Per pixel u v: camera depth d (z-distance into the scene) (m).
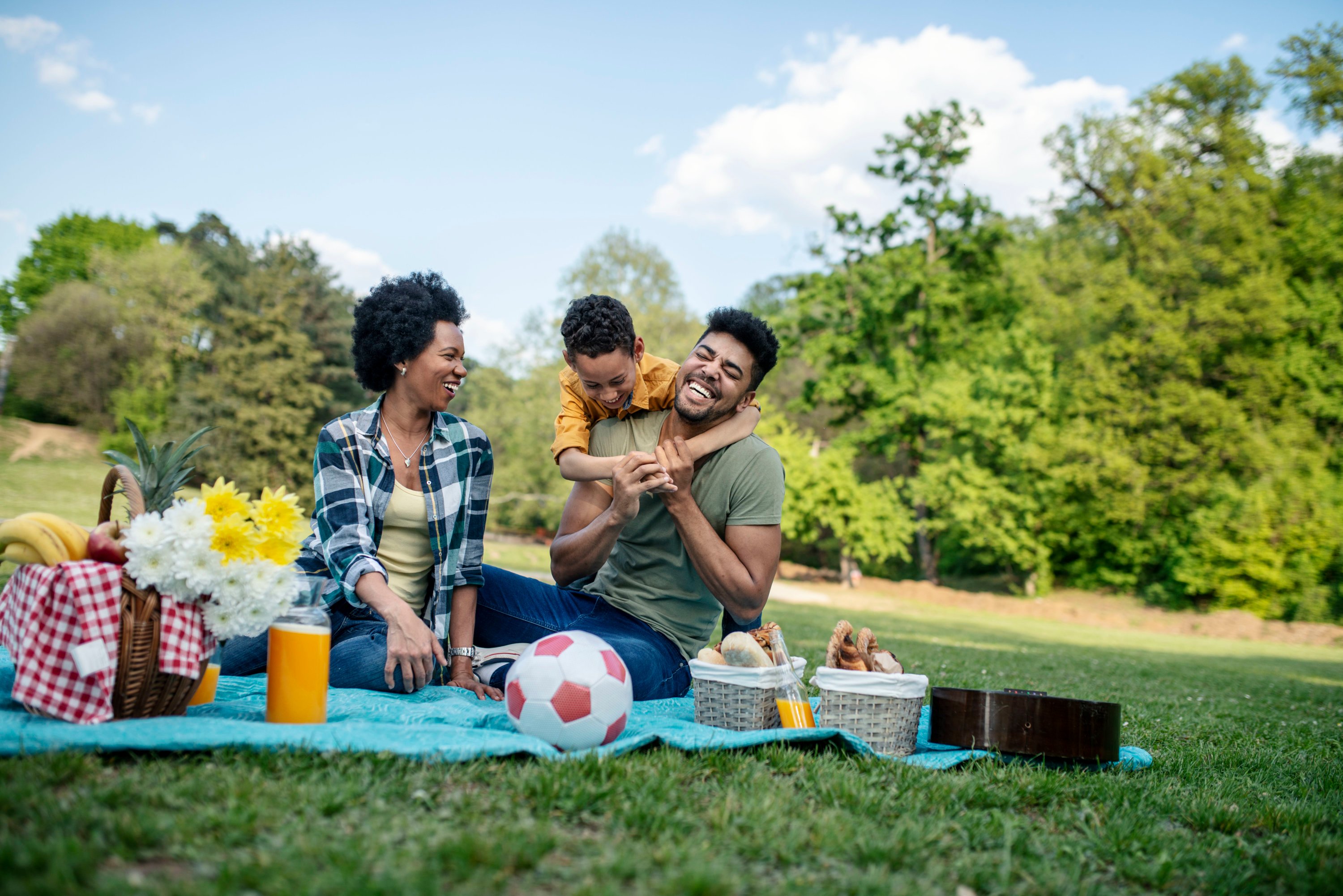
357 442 3.50
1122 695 6.78
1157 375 24.41
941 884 1.86
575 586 4.03
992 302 28.28
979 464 26.88
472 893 1.59
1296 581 21.88
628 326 3.64
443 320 3.59
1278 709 6.80
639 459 3.43
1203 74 25.16
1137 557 25.09
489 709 3.00
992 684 6.65
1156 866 2.07
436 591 3.57
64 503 28.80
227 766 2.19
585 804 2.10
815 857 1.94
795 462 25.42
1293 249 24.12
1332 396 22.92
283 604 2.61
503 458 35.38
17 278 47.62
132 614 2.40
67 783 1.99
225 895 1.51
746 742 2.74
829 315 28.84
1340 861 2.24
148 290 37.69
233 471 34.66
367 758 2.28
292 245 39.38
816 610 19.19
